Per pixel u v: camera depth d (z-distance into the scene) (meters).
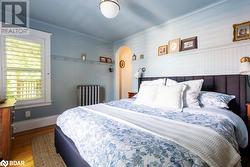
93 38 4.01
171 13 2.67
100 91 4.21
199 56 2.54
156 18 2.88
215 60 2.36
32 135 2.60
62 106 3.43
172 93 1.98
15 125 2.73
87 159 1.13
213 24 2.38
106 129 1.19
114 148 0.93
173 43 2.93
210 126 1.22
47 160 1.81
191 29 2.66
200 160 0.81
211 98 1.95
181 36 2.81
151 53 3.38
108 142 1.01
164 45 3.10
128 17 2.84
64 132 1.70
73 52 3.61
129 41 3.97
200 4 2.38
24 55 2.79
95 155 1.05
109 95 4.46
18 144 2.24
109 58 4.45
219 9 2.31
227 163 0.97
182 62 2.79
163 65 3.12
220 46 2.30
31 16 2.81
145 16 2.79
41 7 2.48
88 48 3.92
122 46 4.26
